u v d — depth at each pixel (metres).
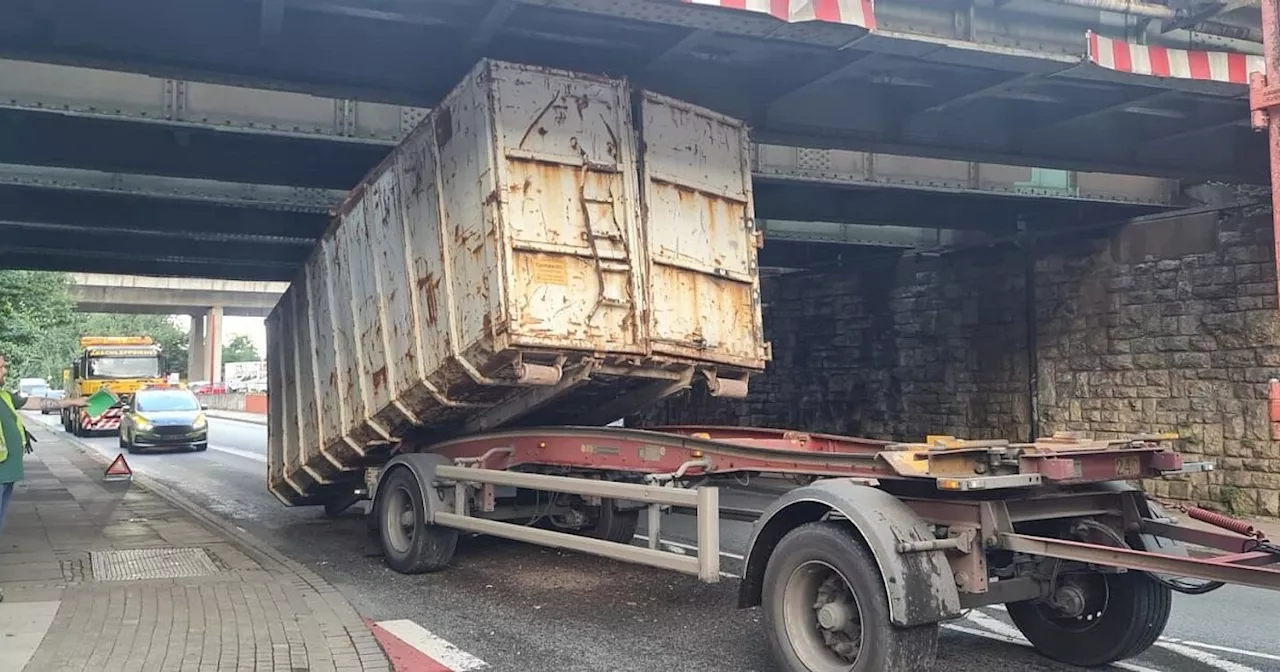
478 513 8.54
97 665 5.54
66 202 14.67
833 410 20.47
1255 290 13.28
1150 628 5.76
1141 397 14.68
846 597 5.21
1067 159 12.55
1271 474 13.00
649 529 6.30
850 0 8.62
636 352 7.71
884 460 5.36
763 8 8.30
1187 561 4.60
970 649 6.46
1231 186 14.76
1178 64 9.96
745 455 6.48
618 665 5.93
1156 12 9.66
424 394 8.48
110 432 33.75
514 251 7.22
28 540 10.18
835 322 20.52
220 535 10.62
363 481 11.36
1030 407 16.39
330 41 9.79
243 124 11.08
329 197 14.19
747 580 5.78
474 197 7.49
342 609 7.06
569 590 8.11
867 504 5.09
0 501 7.31
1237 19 10.26
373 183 9.32
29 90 10.21
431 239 8.17
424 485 8.62
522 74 7.44
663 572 8.84
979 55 9.41
